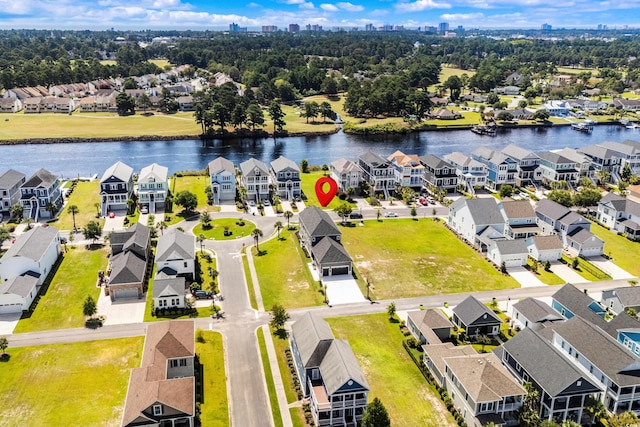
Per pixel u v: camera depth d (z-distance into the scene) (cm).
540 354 6762
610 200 12756
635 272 10438
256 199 14100
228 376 7031
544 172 15962
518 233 11681
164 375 6425
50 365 7138
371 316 8606
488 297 9344
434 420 6344
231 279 9738
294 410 6456
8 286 8512
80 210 13125
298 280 9756
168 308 8638
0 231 10875
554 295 8844
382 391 6794
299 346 6962
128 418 5744
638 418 6300
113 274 9044
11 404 6388
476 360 6631
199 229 12050
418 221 13000
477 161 16100
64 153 19762
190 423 5969
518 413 6147
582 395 6250
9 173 13100
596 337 7138
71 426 6062
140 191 13175
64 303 8769
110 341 7731
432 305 9031
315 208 11712
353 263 10556
